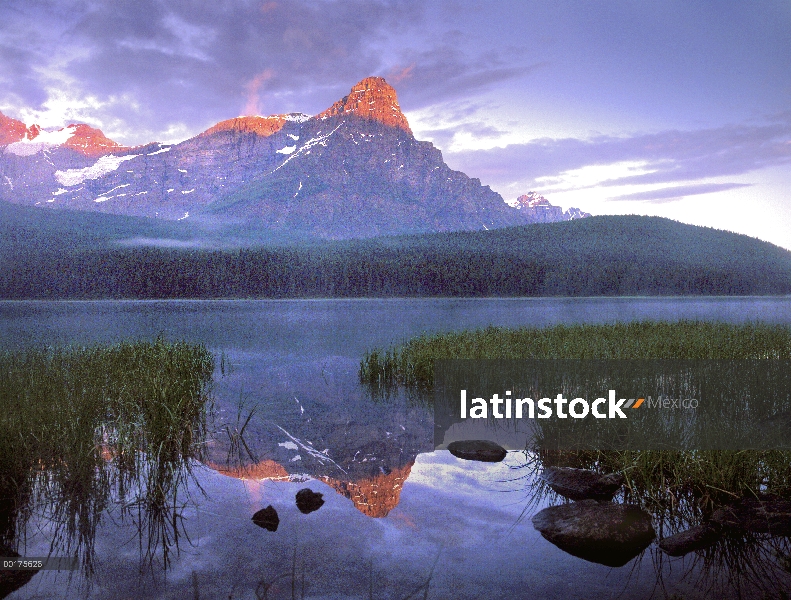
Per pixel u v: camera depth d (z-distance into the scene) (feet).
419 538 10.70
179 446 17.06
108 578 9.00
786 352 30.48
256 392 29.22
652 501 13.08
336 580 8.86
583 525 11.09
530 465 16.16
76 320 119.34
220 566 9.37
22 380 25.22
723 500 12.96
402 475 15.02
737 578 9.29
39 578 8.95
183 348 40.32
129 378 27.07
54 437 16.63
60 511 12.19
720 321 69.87
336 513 12.10
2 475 13.73
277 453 17.22
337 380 33.83
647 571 9.50
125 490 13.57
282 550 10.16
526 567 9.49
